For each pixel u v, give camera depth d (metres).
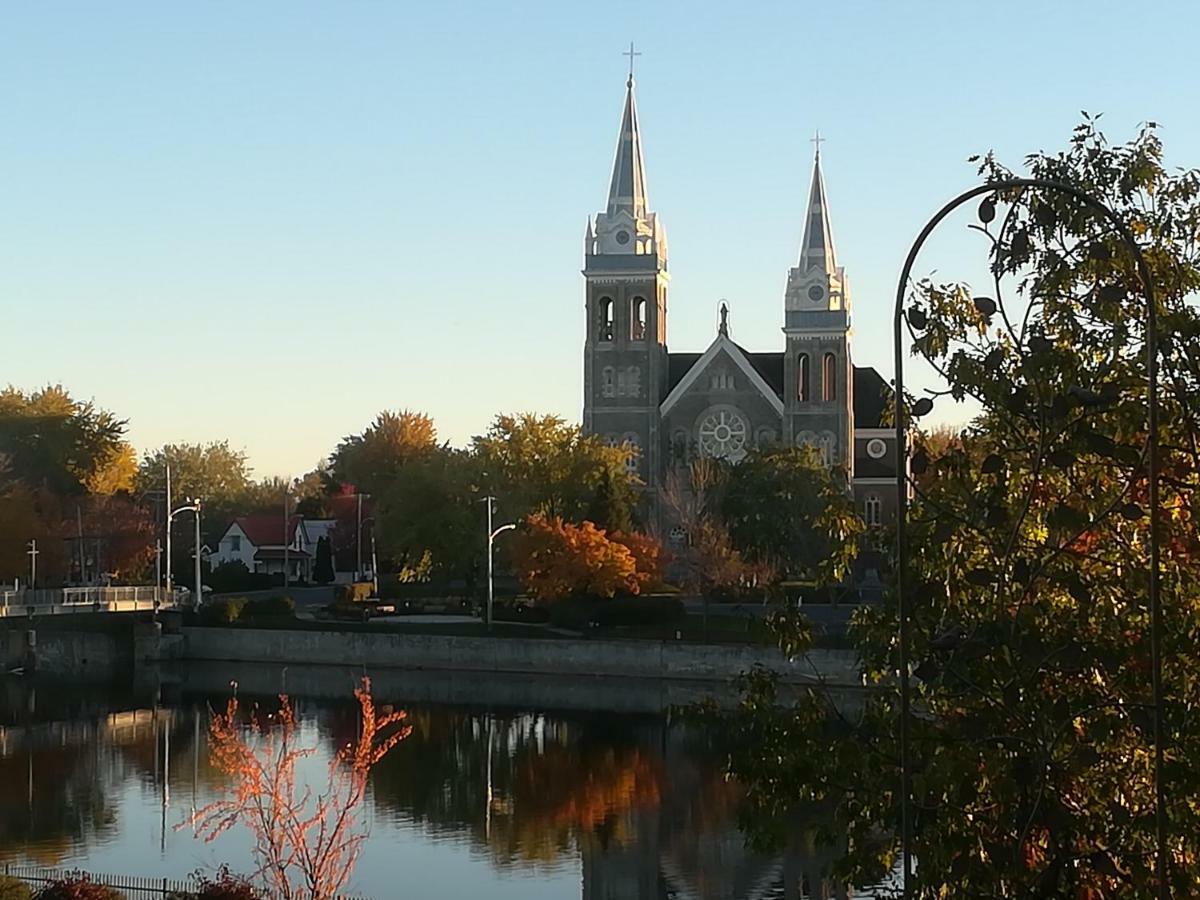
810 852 65.94
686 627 138.00
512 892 60.75
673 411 199.62
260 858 63.75
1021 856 19.64
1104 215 20.17
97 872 62.72
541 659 133.50
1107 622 20.69
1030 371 19.75
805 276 198.25
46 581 171.25
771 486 158.00
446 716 109.81
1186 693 20.09
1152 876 19.25
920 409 20.72
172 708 114.88
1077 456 20.62
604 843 69.38
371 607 156.25
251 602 154.12
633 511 171.38
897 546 20.69
